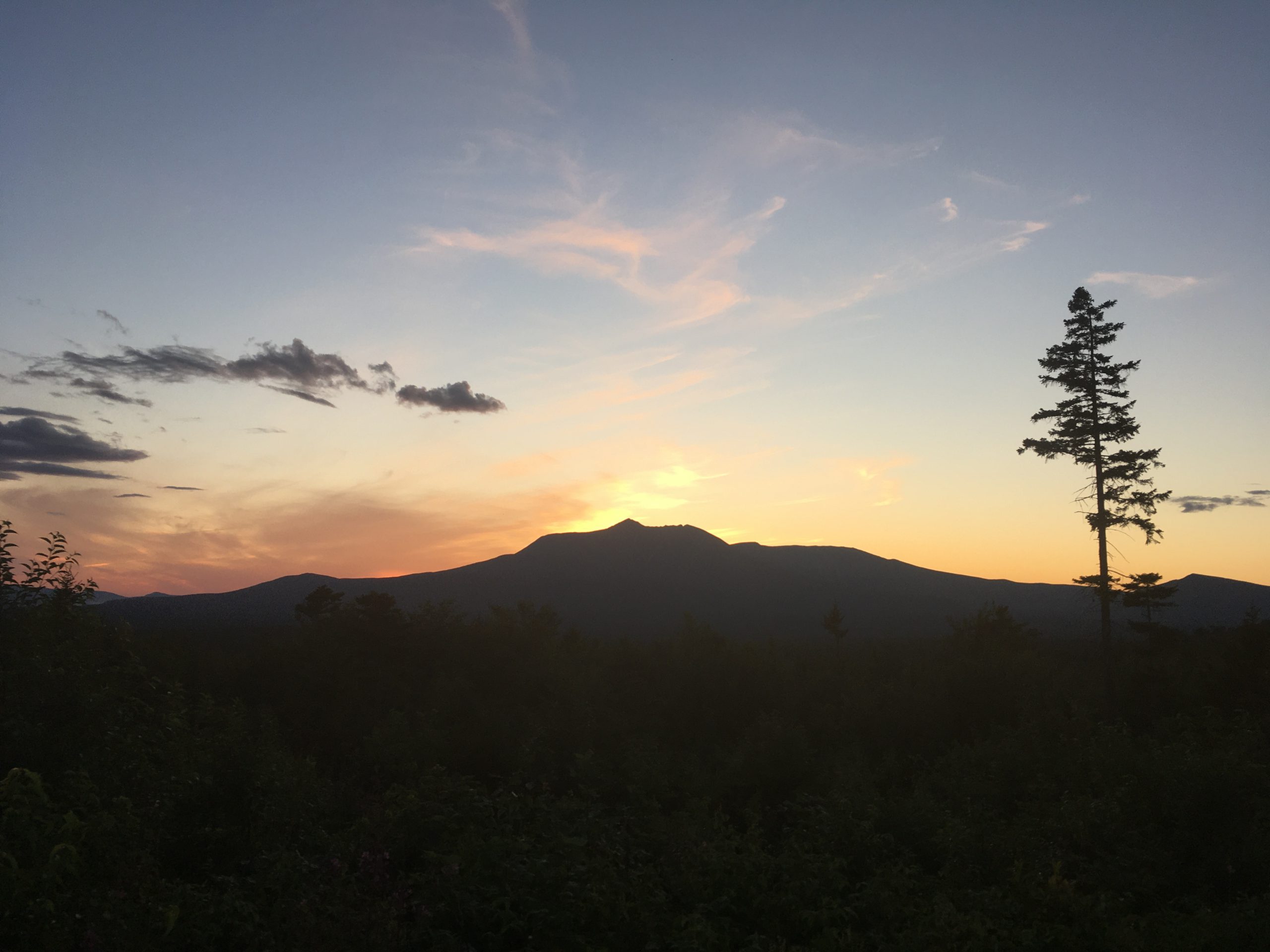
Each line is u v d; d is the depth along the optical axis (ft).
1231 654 73.61
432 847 24.03
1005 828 36.17
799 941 22.45
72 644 25.67
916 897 25.75
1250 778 35.35
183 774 26.03
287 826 26.02
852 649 132.87
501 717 62.69
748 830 36.88
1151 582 97.19
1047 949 21.39
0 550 25.66
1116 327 99.66
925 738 72.84
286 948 16.11
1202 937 22.31
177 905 16.42
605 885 21.29
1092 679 90.12
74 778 21.26
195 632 155.02
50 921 14.32
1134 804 37.14
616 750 61.93
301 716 69.51
